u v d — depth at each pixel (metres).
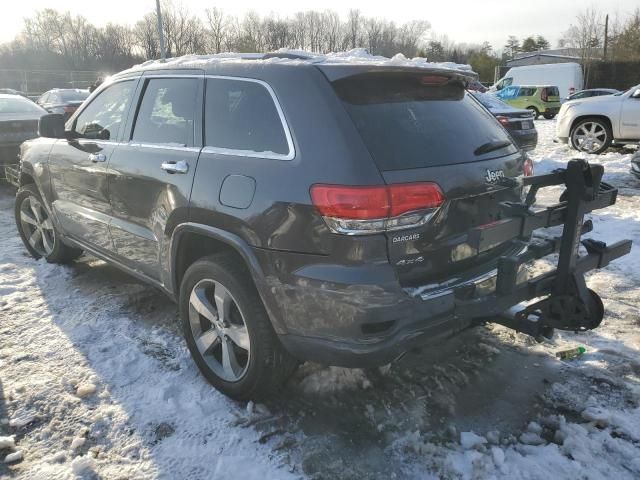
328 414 3.02
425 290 2.61
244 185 2.80
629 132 11.54
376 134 2.61
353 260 2.46
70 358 3.57
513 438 2.83
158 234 3.44
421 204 2.54
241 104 3.01
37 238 5.36
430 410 3.05
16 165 8.02
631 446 2.75
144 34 59.59
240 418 2.98
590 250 3.03
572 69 34.19
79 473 2.61
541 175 2.75
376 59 3.24
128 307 4.33
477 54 75.19
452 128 2.93
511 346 3.70
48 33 65.62
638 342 3.71
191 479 2.58
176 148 3.29
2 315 4.18
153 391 3.23
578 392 3.19
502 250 3.11
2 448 2.75
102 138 4.07
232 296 2.95
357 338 2.52
